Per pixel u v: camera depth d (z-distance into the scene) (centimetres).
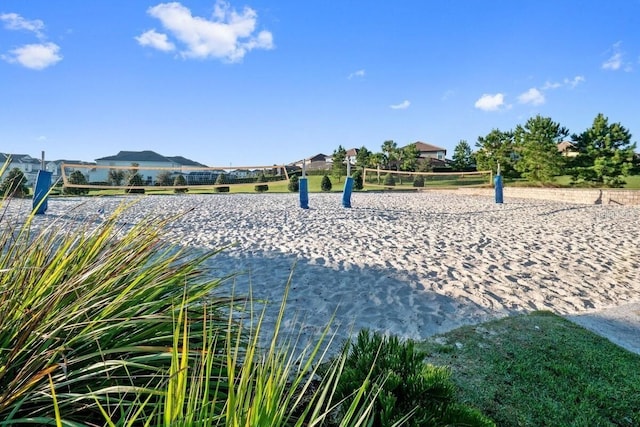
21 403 92
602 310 360
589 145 2391
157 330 134
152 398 120
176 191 2566
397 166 4297
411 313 343
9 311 116
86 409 112
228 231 748
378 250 588
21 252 152
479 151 3114
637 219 999
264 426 85
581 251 603
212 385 127
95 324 122
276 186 3002
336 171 3903
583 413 205
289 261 509
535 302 380
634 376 242
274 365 109
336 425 158
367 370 169
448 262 522
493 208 1295
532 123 2547
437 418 144
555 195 1748
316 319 324
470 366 249
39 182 902
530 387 227
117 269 148
